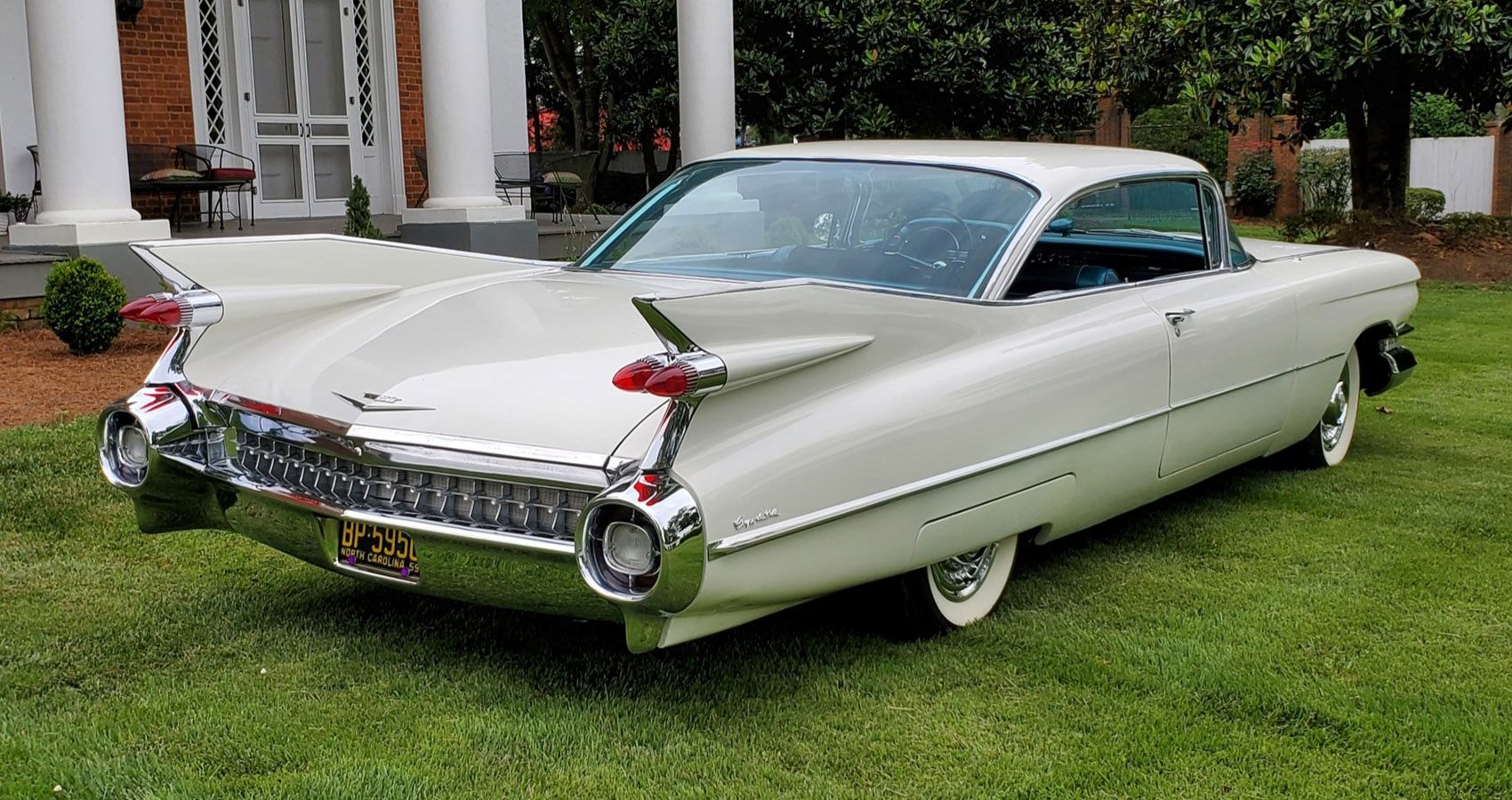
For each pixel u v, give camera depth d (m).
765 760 3.01
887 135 15.13
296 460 3.39
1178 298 4.45
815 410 3.10
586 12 23.20
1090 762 3.03
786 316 3.04
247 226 12.35
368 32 14.03
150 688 3.36
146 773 2.89
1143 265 4.79
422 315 3.75
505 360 3.36
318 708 3.25
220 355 3.75
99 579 4.20
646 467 2.80
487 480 3.03
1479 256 13.17
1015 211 3.96
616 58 16.55
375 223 12.70
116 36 8.59
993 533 3.64
